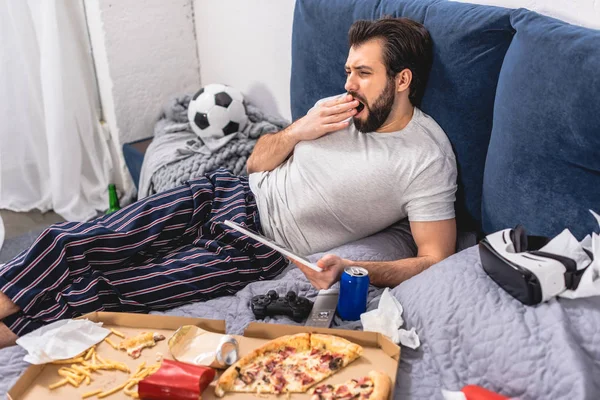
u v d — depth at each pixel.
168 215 1.62
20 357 1.22
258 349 1.15
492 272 1.21
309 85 1.95
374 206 1.57
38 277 1.38
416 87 1.56
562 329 1.06
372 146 1.58
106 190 2.77
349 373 1.11
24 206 2.73
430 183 1.51
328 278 1.34
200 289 1.50
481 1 1.64
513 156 1.39
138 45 2.62
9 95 2.54
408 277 1.43
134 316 1.25
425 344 1.21
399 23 1.53
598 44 1.22
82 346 1.19
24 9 2.45
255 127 2.39
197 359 1.14
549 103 1.29
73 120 2.59
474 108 1.53
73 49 2.54
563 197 1.31
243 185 1.81
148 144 2.70
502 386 1.09
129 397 1.07
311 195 1.63
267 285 1.47
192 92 2.87
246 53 2.54
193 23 2.75
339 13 1.79
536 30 1.34
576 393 0.98
